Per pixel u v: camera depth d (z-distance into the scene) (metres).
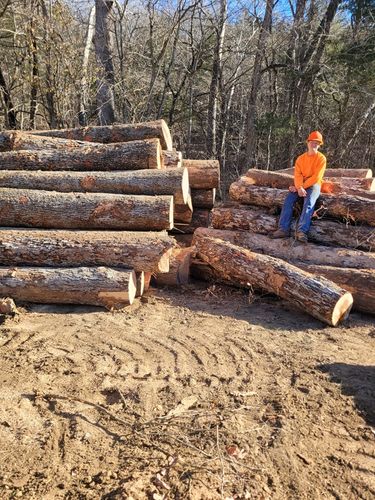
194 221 8.40
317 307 5.55
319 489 2.96
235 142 20.17
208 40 17.97
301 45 17.09
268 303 6.35
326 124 19.02
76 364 4.45
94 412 3.71
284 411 3.71
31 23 14.04
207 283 7.08
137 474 2.96
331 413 3.74
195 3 15.54
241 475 3.02
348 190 7.23
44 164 7.48
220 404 3.82
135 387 4.05
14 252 6.01
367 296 5.90
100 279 5.72
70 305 5.96
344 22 19.25
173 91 17.94
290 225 6.92
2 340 4.95
